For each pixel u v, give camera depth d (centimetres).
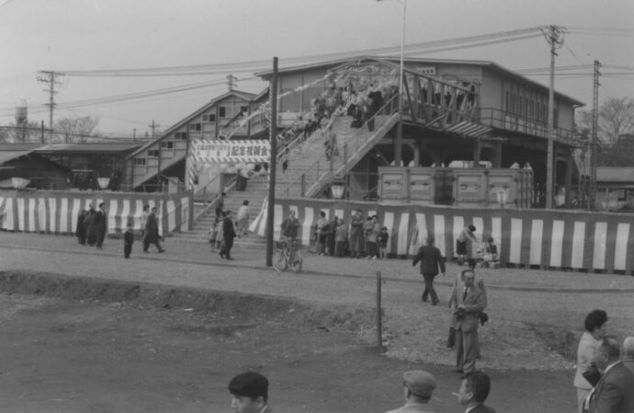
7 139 9806
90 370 1270
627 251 2395
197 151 3503
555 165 6594
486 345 1398
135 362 1337
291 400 1102
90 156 5503
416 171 3055
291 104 5250
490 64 5047
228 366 1319
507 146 5797
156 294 1855
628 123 9544
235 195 3506
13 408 1022
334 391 1158
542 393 1169
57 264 2348
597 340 791
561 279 2247
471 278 1252
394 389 1173
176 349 1442
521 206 2991
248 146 3422
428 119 4119
